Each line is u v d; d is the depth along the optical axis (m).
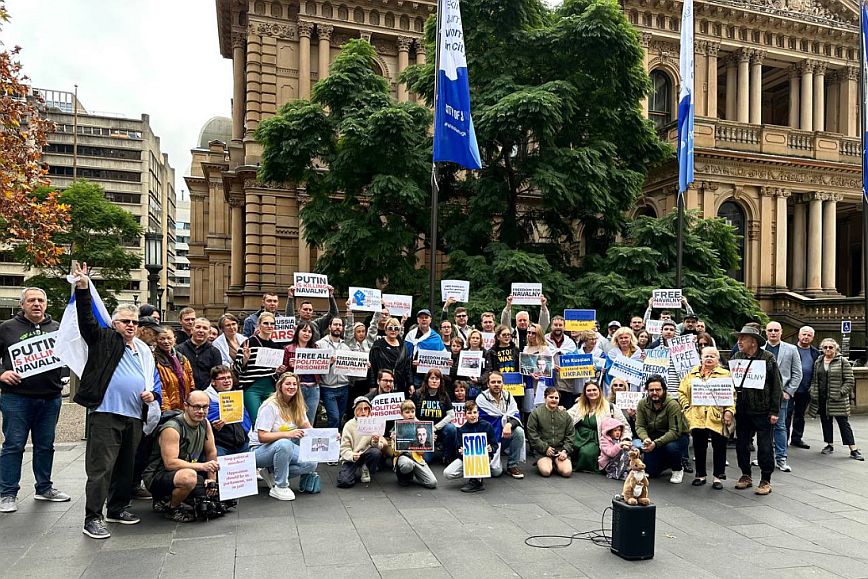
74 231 37.22
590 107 17.44
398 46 29.39
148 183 94.06
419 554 5.87
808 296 27.22
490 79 17.09
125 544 6.04
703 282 16.66
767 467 8.15
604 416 9.36
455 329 11.38
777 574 5.54
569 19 16.52
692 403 8.48
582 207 16.92
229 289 29.92
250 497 7.74
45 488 7.32
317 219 17.08
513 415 9.08
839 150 27.41
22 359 6.73
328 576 5.34
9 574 5.29
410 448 8.21
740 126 26.23
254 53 27.84
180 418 6.87
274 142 16.92
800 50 32.94
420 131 17.03
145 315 8.40
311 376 9.40
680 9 30.81
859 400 14.59
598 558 5.84
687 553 6.03
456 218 17.92
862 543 6.38
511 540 6.29
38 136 16.17
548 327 11.94
